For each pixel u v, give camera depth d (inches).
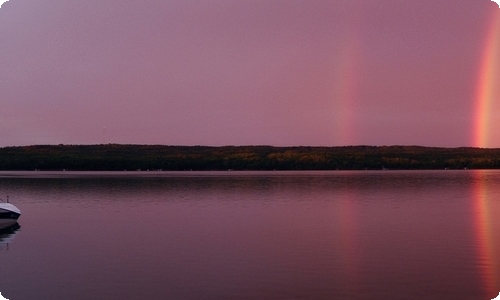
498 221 1044.5
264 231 927.7
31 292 577.6
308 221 1055.6
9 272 650.2
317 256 723.4
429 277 619.2
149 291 577.0
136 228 970.7
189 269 657.6
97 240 848.3
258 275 629.0
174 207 1327.5
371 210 1238.9
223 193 1765.5
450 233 896.9
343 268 658.8
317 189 1940.2
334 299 548.4
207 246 792.9
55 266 676.7
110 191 1866.4
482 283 598.2
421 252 743.7
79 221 1071.0
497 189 1902.1
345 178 2753.4
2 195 1704.0
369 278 616.7
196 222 1048.2
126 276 629.9
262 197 1601.9
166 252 752.3
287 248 775.7
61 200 1531.7
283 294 562.9
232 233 908.0
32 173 3604.8
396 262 687.1
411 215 1143.6
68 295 566.6
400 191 1823.3
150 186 2128.4
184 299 551.2
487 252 742.5
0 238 870.4
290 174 3373.5
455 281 604.7
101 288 587.8
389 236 871.7
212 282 604.4
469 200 1476.4
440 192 1771.7
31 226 1002.1
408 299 550.0
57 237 877.8
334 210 1244.5
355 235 882.1
